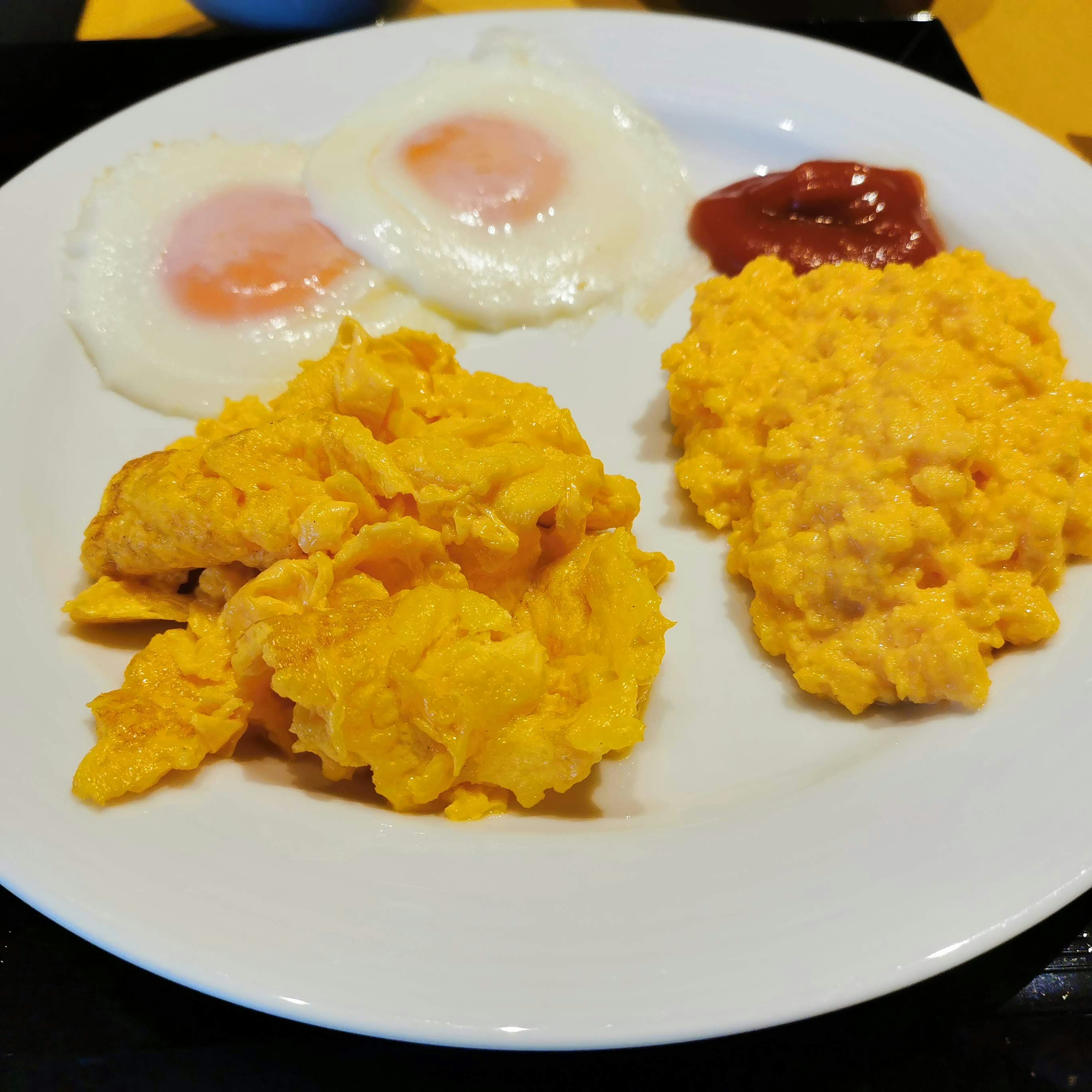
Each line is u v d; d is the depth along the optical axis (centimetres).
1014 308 20
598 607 18
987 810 15
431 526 18
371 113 26
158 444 22
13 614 18
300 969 14
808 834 16
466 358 24
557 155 26
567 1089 15
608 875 15
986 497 18
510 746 17
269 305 24
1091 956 16
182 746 16
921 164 25
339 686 16
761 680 19
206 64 30
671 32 28
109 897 15
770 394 21
